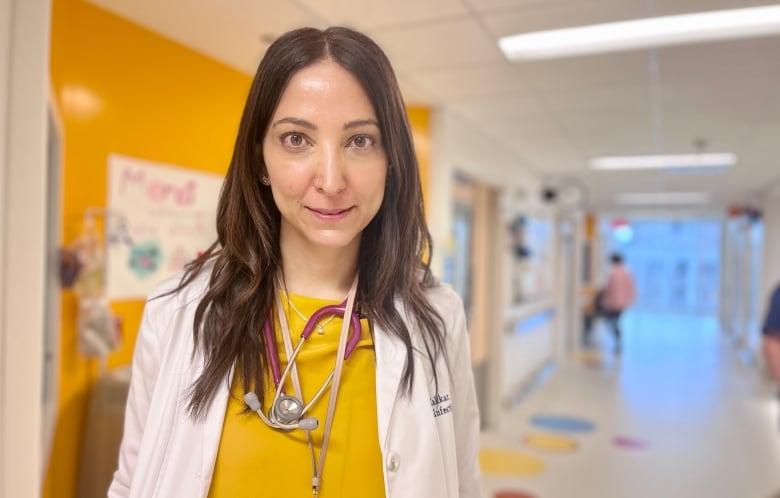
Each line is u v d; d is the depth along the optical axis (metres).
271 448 0.75
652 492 3.40
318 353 0.78
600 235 12.54
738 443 4.33
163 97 2.36
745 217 8.76
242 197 0.80
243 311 0.78
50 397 1.94
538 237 6.66
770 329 2.52
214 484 0.75
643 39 2.44
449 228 3.72
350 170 0.72
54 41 1.91
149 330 0.85
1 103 1.17
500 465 3.81
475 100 3.48
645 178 6.89
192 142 2.52
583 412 5.19
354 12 2.16
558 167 6.14
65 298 2.02
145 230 2.31
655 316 13.94
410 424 0.80
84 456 2.06
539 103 3.52
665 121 3.93
